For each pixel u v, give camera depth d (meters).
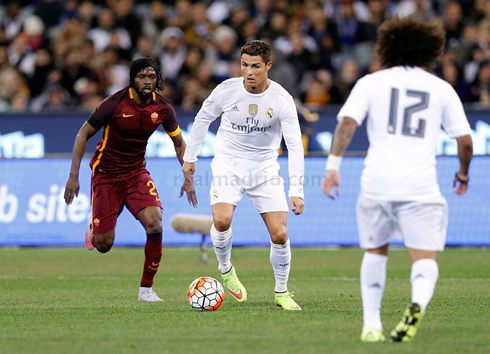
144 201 25.12
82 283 31.66
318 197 43.12
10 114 49.16
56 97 54.50
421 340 17.00
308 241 43.09
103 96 55.66
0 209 44.25
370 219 16.69
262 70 22.23
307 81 57.19
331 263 38.16
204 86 54.19
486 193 42.50
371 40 60.00
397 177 16.23
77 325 19.86
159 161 43.66
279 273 23.09
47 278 33.53
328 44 58.50
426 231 16.28
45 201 44.16
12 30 66.56
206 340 17.38
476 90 53.88
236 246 44.75
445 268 35.84
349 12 60.19
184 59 57.88
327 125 48.22
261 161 23.52
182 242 43.53
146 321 20.45
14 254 43.31
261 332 18.47
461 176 17.31
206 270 35.75
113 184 25.19
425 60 16.95
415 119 16.47
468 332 18.20
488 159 42.53
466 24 61.44
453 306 23.44
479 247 44.38
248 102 22.91
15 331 18.97
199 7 62.53
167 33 59.19
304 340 17.23
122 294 27.81
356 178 43.09
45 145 49.12
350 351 15.73
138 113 24.27
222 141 23.86
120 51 58.94
